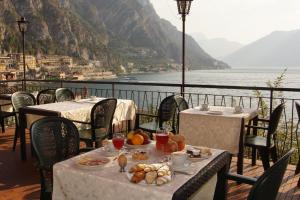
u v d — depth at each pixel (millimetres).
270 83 6375
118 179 1754
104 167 1940
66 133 2686
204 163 2020
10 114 5828
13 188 3492
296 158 4660
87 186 1835
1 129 6383
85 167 1898
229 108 4469
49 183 2350
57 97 5793
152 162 2053
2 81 7328
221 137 3740
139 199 1650
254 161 4203
